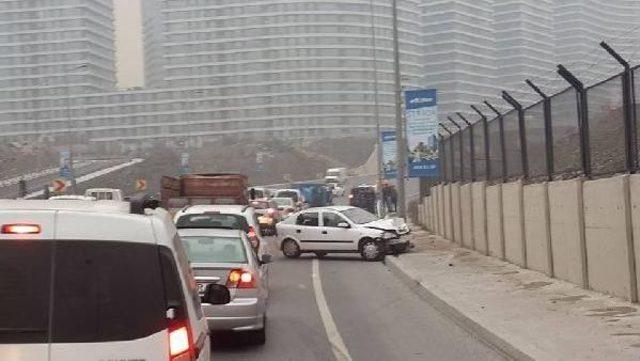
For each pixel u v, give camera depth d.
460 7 107.75
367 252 23.30
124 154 120.25
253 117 149.75
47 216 3.72
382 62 142.62
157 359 3.71
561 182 14.34
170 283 3.85
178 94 151.50
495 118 20.38
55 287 3.67
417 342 10.33
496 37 114.19
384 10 144.75
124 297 3.73
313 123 148.50
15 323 3.62
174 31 153.50
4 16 150.50
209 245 10.25
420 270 18.33
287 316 12.94
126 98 151.38
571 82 13.71
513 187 17.88
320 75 149.50
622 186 11.34
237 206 17.62
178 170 93.31
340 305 14.26
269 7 151.00
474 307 12.08
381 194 44.50
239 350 9.91
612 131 12.23
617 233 11.66
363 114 149.75
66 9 150.38
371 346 10.16
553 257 15.00
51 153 109.94
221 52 151.62
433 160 26.75
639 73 11.21
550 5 115.00
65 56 150.38
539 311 11.29
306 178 113.44
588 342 8.80
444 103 106.38
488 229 20.70
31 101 149.88
